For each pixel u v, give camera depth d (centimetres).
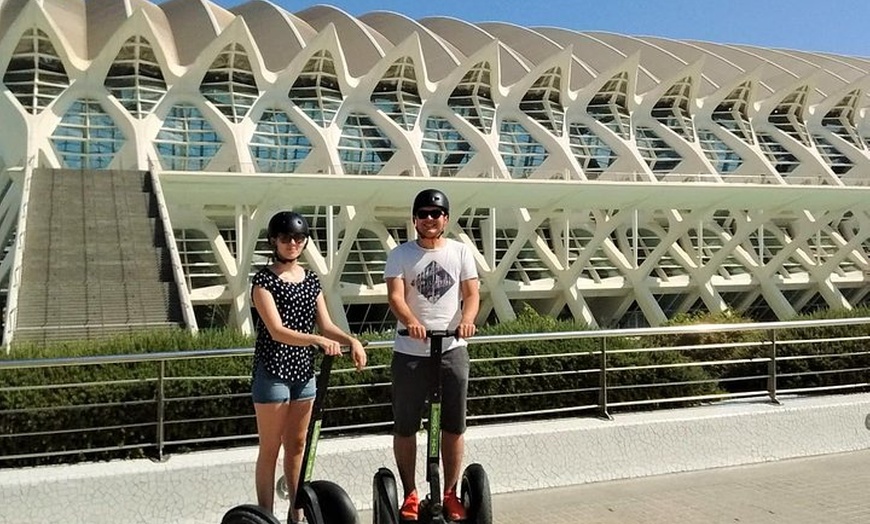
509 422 868
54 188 2450
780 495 735
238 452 698
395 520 496
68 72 3638
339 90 4331
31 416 691
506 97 4694
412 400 527
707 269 4078
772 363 954
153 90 3806
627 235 4638
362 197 3155
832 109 5816
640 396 935
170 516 649
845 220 5241
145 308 1970
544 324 1361
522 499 734
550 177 4412
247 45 3941
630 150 4650
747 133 5353
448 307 525
